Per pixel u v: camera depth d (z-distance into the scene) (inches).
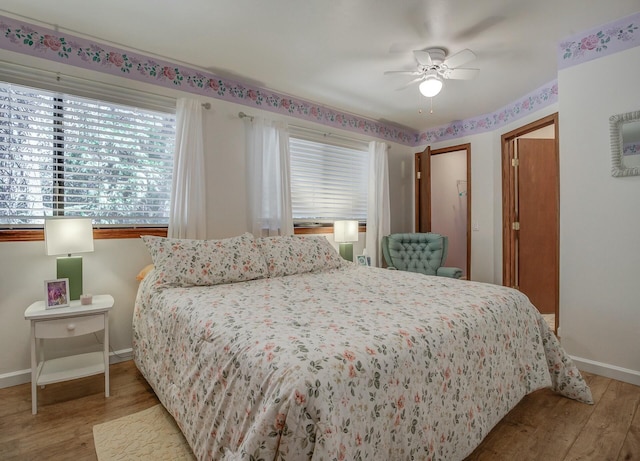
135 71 105.0
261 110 132.0
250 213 129.0
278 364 43.2
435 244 159.0
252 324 56.7
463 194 229.1
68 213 96.6
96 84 98.7
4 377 86.7
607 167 92.7
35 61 89.9
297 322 58.0
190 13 85.4
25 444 64.9
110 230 101.3
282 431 38.4
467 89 134.5
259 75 121.3
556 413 75.6
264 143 130.8
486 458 61.1
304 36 96.0
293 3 81.4
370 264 159.3
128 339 104.8
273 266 104.2
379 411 44.9
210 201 118.9
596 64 93.6
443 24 90.2
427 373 52.1
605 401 80.4
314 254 115.4
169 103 111.7
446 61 98.2
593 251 95.7
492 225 163.5
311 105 148.4
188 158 110.3
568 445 64.7
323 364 42.6
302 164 148.7
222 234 121.6
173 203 108.1
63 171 95.2
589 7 83.6
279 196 132.7
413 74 109.4
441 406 53.8
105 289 100.9
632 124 88.2
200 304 69.9
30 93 90.6
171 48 103.0
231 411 47.3
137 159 107.2
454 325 59.9
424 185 180.2
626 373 89.8
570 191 99.5
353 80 125.6
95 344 100.1
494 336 67.2
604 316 93.9
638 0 81.0
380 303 71.2
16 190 89.4
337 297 76.8
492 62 111.6
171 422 71.6
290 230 134.6
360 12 85.0
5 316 87.4
